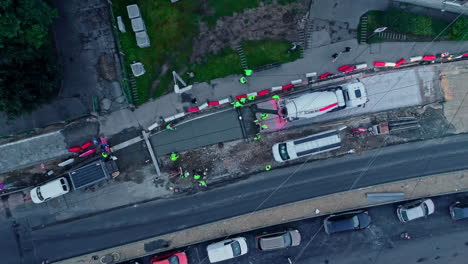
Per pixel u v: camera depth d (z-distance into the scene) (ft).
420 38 72.08
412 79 73.46
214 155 72.79
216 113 72.54
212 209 72.95
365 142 73.56
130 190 72.38
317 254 73.87
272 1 71.05
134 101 71.31
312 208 73.46
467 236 73.87
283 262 73.67
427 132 73.97
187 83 71.61
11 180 71.05
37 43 60.39
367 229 74.33
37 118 70.33
